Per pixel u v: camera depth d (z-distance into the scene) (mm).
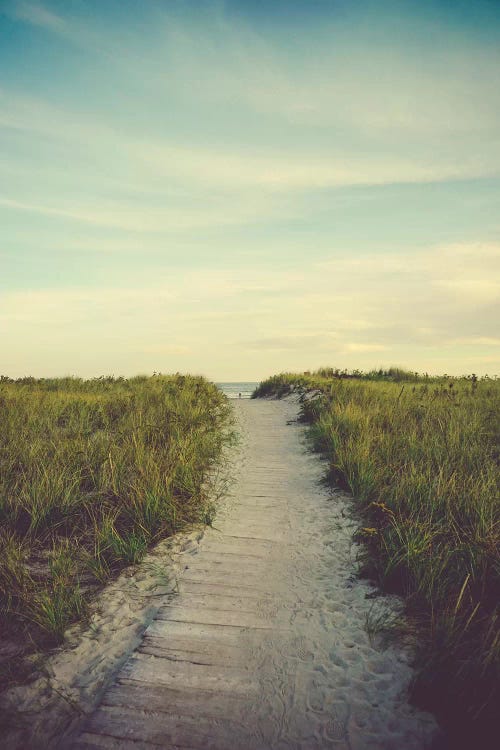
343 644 3570
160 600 4207
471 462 6719
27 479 6090
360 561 4859
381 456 7395
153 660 3328
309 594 4297
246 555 5082
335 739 2689
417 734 2707
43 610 3764
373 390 14008
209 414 11961
